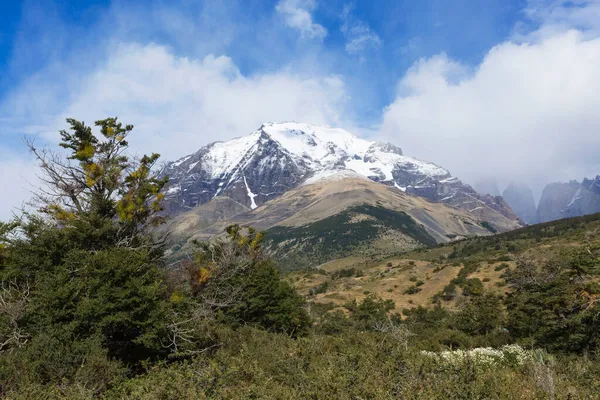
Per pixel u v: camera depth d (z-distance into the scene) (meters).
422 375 7.75
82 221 16.89
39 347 10.85
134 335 13.73
